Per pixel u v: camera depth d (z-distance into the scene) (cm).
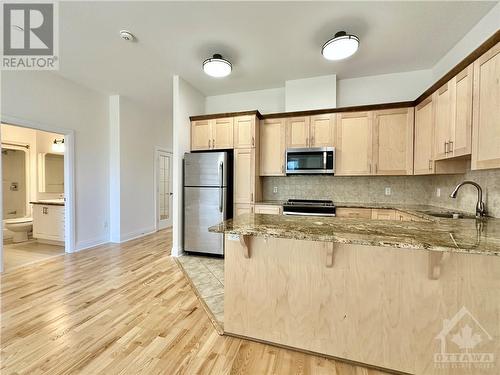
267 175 379
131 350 161
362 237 131
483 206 216
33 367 146
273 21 234
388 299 145
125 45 275
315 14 224
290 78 364
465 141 205
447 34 253
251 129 361
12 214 481
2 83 292
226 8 216
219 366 148
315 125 354
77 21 234
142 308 215
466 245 115
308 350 160
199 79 369
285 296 165
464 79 207
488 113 177
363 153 335
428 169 278
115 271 302
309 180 393
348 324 152
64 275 287
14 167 484
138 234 493
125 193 457
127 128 459
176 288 255
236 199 368
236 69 335
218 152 352
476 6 212
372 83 358
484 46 178
